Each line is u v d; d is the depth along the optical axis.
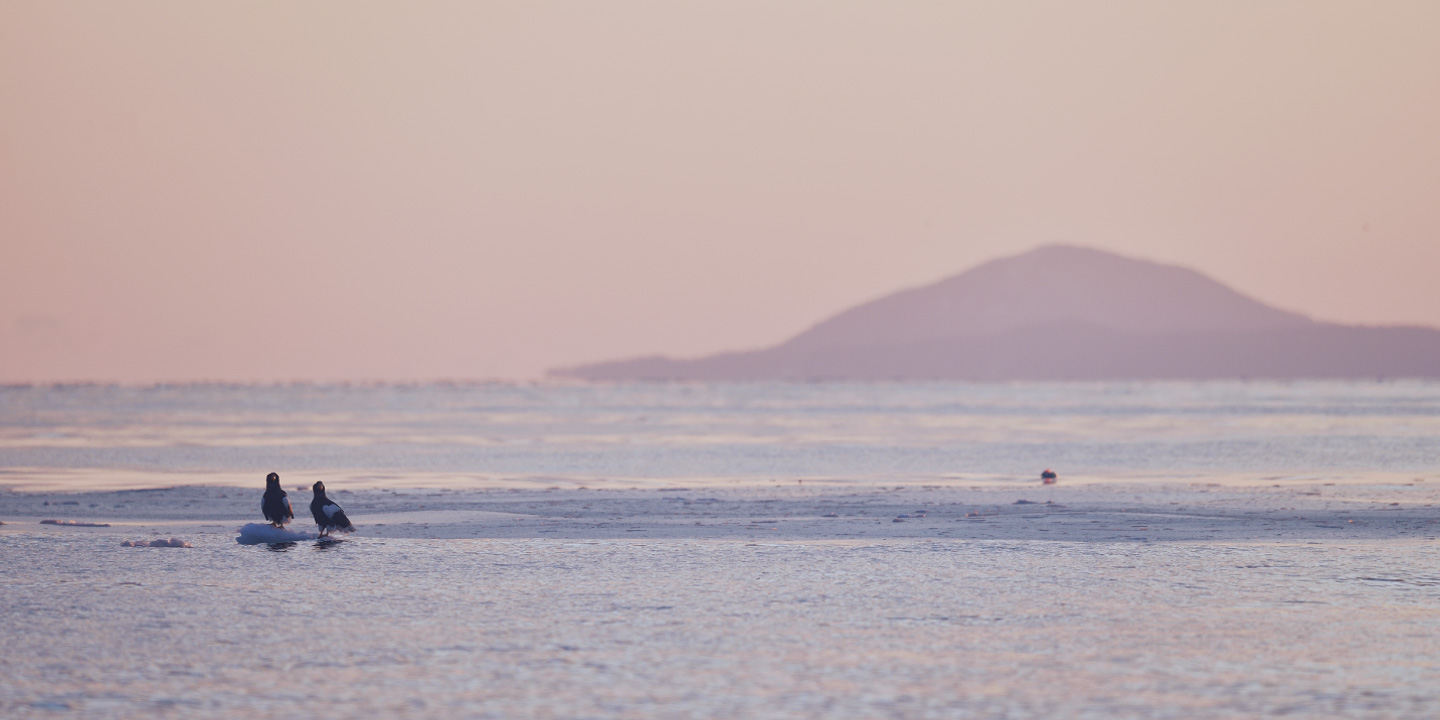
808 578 72.81
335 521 93.44
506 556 82.38
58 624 59.19
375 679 48.72
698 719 43.09
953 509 116.06
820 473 177.00
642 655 52.72
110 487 150.75
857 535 94.38
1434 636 56.19
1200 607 63.31
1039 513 111.88
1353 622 59.41
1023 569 76.19
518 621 59.84
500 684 47.88
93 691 46.97
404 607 63.56
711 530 97.88
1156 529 97.81
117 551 84.81
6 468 187.62
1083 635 56.56
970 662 51.38
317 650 53.72
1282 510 113.25
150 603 64.62
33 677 49.03
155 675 49.38
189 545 88.19
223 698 46.03
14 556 82.19
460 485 153.25
